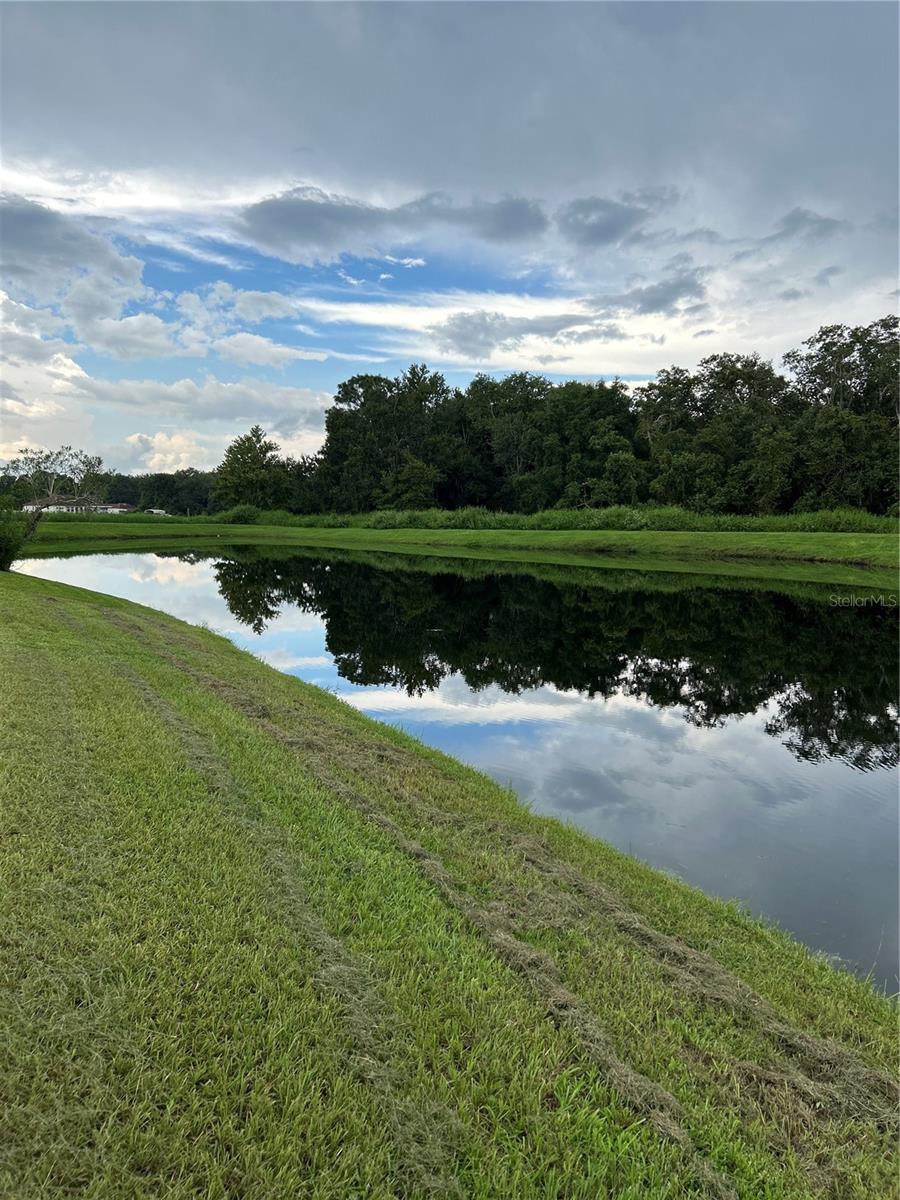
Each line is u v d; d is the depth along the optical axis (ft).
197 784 18.54
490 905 15.02
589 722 37.52
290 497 279.49
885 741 34.81
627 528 177.27
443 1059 10.04
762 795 27.58
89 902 12.47
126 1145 8.04
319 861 15.44
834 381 211.00
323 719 29.94
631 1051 10.89
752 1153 9.22
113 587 91.76
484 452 262.47
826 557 133.39
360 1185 8.00
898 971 15.90
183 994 10.56
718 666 52.16
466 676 48.24
